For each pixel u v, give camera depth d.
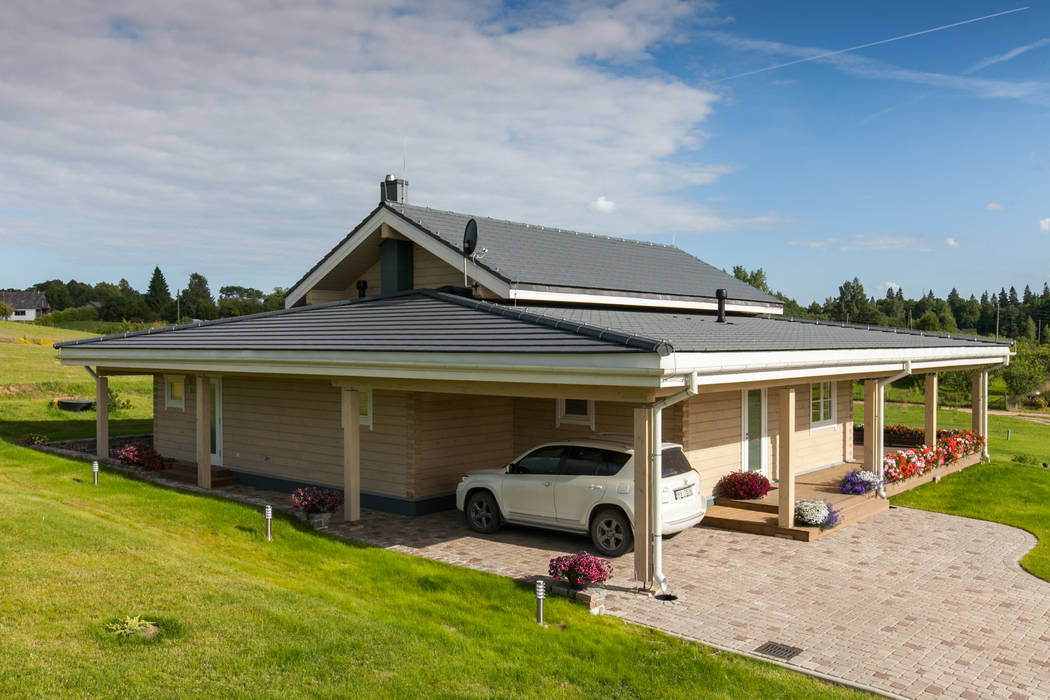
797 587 9.62
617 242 20.19
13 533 9.57
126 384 36.66
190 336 15.45
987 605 9.09
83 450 20.48
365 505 13.94
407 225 14.70
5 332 59.06
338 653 6.92
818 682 6.91
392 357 10.91
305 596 8.45
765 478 13.98
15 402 28.98
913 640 7.95
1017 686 6.92
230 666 6.54
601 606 8.67
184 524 11.94
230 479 16.48
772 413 15.60
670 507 10.59
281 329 14.13
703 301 17.36
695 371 8.73
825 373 12.21
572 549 11.19
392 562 10.26
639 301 15.61
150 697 5.98
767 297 20.16
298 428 15.46
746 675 6.95
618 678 6.86
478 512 12.23
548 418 14.47
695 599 9.10
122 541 9.76
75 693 5.95
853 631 8.17
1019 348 54.31
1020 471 17.81
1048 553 11.43
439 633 7.64
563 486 11.23
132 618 7.30
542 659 7.22
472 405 14.20
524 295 13.23
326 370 12.05
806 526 12.23
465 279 14.09
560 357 8.95
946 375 52.25
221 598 8.01
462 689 6.46
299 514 12.39
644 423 9.15
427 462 13.44
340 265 16.48
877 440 14.62
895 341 15.86
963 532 12.69
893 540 12.09
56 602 7.59
